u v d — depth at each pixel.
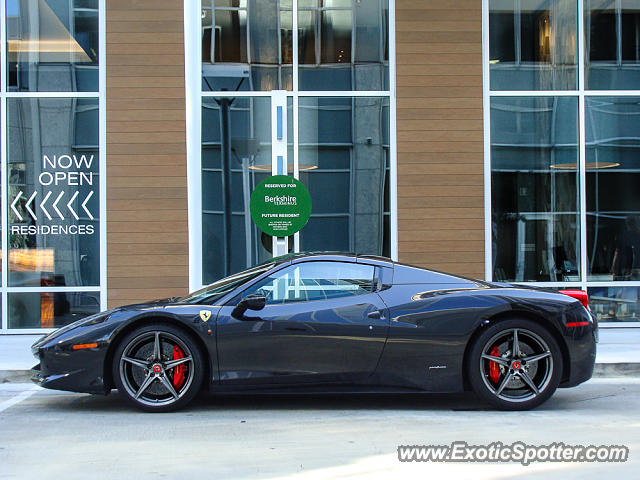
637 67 10.20
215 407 5.89
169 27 9.62
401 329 5.50
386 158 9.95
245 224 9.91
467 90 9.85
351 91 10.02
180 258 9.52
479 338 5.55
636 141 10.15
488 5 10.02
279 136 9.64
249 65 10.01
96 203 9.62
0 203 9.59
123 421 5.36
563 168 10.07
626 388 6.78
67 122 9.66
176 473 4.04
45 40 9.72
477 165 9.83
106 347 5.48
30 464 4.24
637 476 4.01
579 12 10.16
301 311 5.53
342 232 9.95
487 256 9.80
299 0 10.08
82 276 9.57
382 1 10.08
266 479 3.93
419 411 5.72
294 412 5.69
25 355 7.92
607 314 10.02
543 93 10.06
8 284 9.55
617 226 10.09
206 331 5.46
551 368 5.58
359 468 4.13
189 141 9.61
